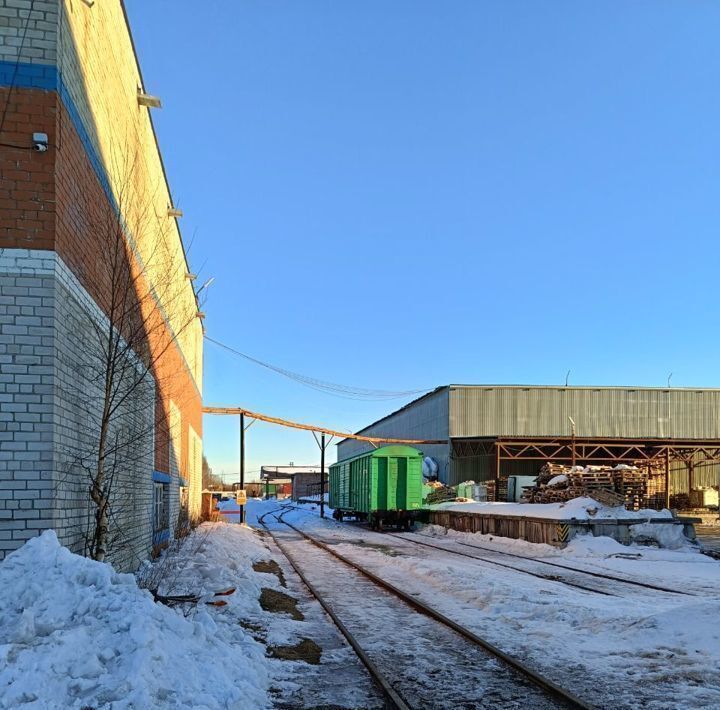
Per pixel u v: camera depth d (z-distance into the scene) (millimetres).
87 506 8625
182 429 20172
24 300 7285
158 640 5246
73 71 8117
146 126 13156
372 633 8656
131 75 11594
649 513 21594
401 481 31453
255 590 11156
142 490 12312
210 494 29844
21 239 7328
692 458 45000
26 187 7375
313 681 6562
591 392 44625
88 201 8781
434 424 46500
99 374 9336
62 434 7613
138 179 12273
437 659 7418
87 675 4668
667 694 6184
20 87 7430
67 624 5285
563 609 9633
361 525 35000
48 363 7301
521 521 22984
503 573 14797
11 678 4363
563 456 43406
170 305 17219
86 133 8664
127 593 5863
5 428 7141
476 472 43188
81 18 8438
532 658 7418
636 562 17469
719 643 7457
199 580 11031
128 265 11125
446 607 10516
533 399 44188
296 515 47406
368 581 13375
